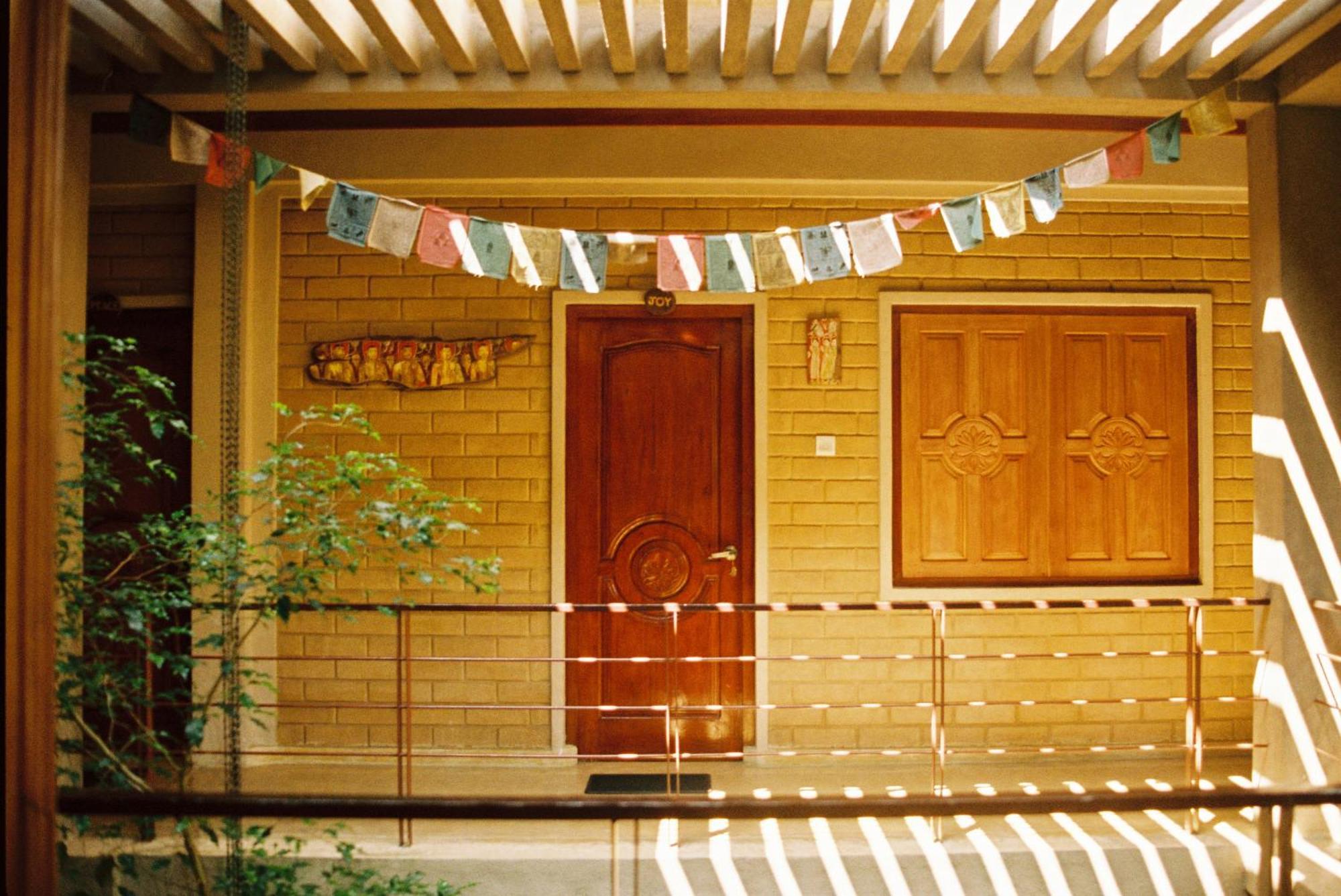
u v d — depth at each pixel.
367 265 4.41
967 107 3.53
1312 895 3.32
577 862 3.40
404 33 3.14
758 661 4.39
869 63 3.39
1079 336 4.50
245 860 2.85
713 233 4.42
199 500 4.28
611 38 3.08
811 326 4.42
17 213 1.41
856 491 4.43
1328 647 3.55
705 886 3.40
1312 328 3.58
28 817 1.43
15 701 1.41
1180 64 3.46
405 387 4.39
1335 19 3.00
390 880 3.00
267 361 4.35
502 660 3.48
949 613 4.42
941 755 3.49
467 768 4.33
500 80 3.38
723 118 4.19
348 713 4.35
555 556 4.37
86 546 3.04
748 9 2.88
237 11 2.82
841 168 4.26
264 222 4.36
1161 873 3.43
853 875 3.40
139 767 3.41
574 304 4.41
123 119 4.26
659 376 4.47
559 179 4.26
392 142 4.28
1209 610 4.46
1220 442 4.52
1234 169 4.39
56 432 1.48
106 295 4.39
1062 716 4.41
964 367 4.46
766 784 4.08
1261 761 3.61
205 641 2.82
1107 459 4.48
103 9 3.01
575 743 4.41
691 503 4.46
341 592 4.36
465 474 4.39
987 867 3.41
